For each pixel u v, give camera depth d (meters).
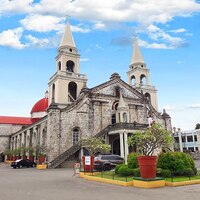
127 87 47.28
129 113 45.94
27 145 54.12
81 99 41.81
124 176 18.36
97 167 25.39
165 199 10.30
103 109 43.34
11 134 72.38
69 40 52.62
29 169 34.28
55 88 48.16
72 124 39.94
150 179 13.97
